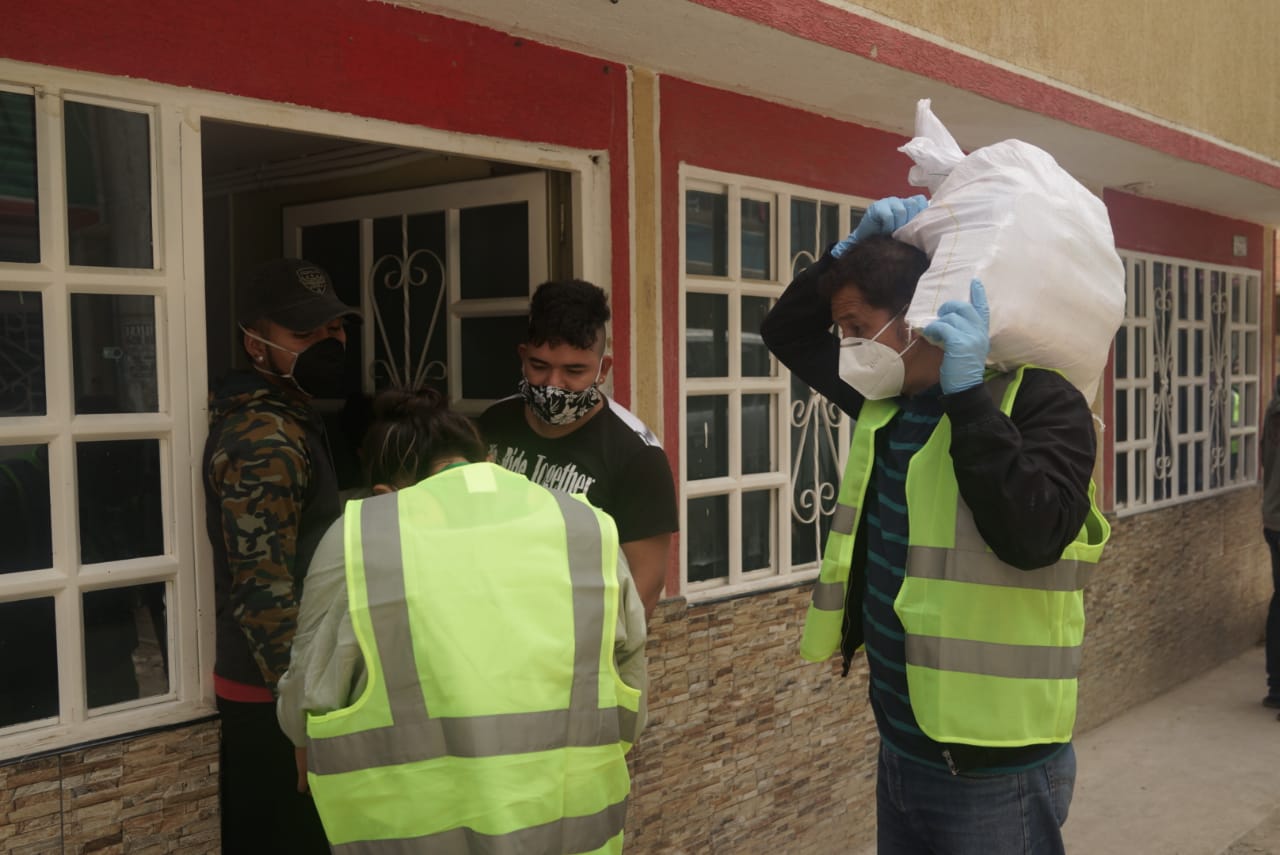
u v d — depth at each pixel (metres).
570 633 1.74
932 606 1.89
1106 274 1.96
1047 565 1.78
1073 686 1.96
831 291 2.03
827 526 4.28
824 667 4.11
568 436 2.68
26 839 2.19
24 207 2.19
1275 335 8.07
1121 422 6.22
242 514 2.20
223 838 2.47
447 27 2.83
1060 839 2.00
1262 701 6.39
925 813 2.03
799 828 4.03
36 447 2.23
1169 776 5.22
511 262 3.29
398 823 1.65
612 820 1.79
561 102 3.13
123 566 2.34
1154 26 4.71
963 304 1.75
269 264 2.47
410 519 1.77
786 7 2.96
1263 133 5.66
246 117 2.46
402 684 1.67
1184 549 6.77
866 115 4.10
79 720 2.28
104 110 2.28
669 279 3.49
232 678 2.37
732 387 3.78
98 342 2.30
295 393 2.49
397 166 3.62
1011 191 1.89
